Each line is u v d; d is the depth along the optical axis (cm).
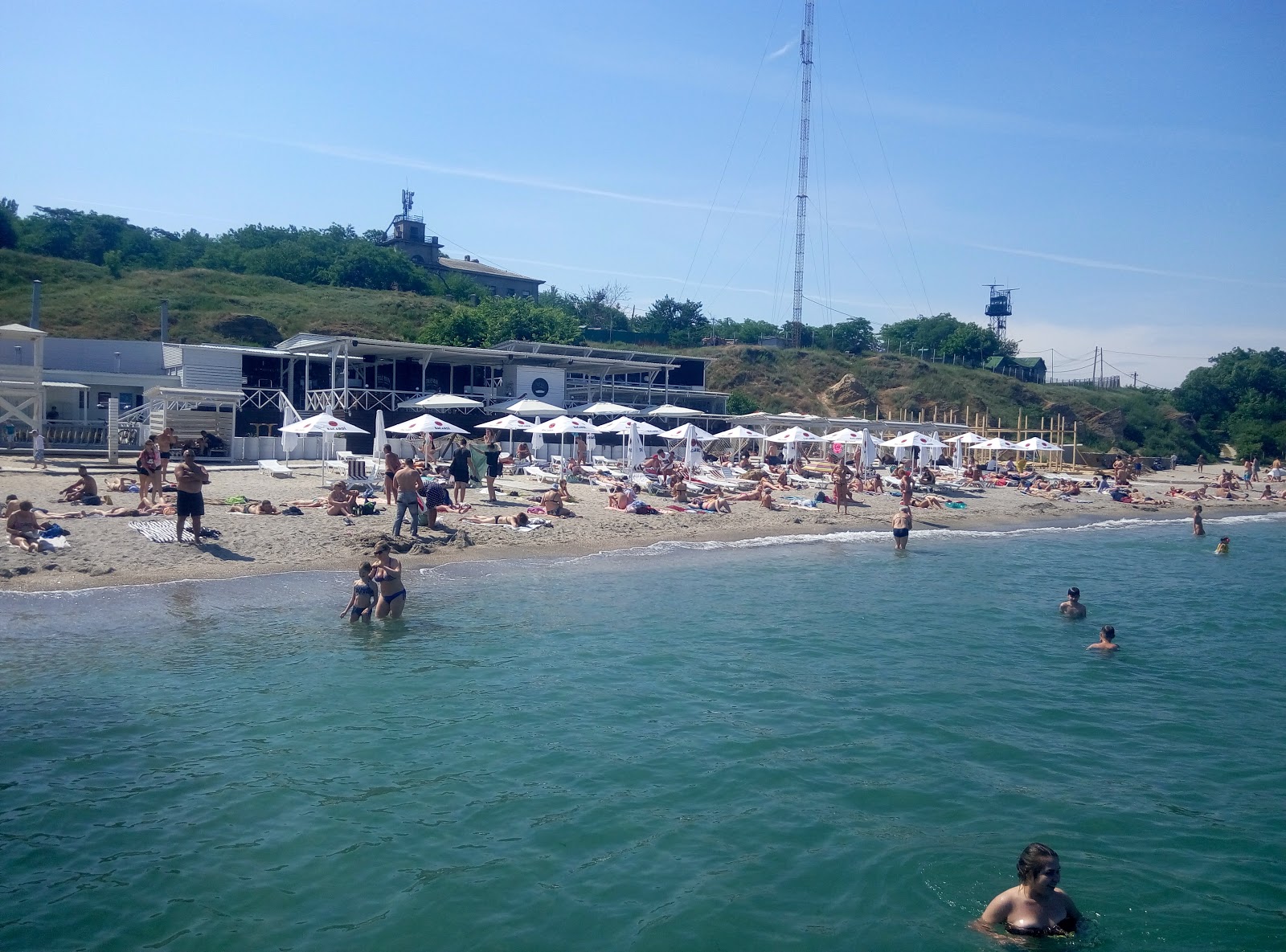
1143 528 3697
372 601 1581
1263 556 2938
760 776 1001
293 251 9381
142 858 789
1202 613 1969
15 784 916
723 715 1193
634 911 733
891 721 1191
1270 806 960
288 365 4212
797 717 1196
